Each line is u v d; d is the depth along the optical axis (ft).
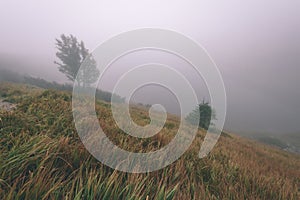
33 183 5.25
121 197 5.78
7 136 7.89
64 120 12.09
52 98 18.02
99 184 5.94
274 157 27.48
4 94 22.31
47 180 5.40
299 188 12.59
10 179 5.32
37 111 12.68
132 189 5.99
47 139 8.05
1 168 5.38
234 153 17.35
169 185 7.11
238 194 8.15
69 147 8.02
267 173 13.52
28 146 6.95
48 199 5.18
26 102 14.90
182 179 8.00
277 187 10.18
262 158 21.72
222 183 8.91
